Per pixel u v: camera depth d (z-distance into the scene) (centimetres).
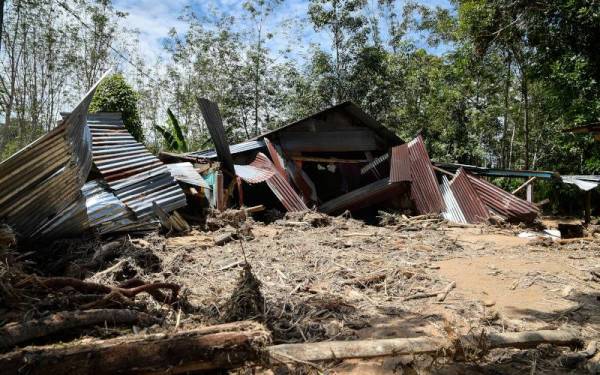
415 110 2534
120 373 257
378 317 433
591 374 321
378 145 1550
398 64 2519
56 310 361
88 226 694
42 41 2480
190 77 3152
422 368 324
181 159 1384
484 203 1248
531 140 2481
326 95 2458
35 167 504
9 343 290
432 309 455
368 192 1287
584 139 1670
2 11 708
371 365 324
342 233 923
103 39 2625
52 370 247
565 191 1669
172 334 277
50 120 2684
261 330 291
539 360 341
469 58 2073
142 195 868
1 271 364
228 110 2811
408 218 1173
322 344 316
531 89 2172
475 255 726
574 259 697
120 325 370
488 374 320
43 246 644
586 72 1520
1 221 540
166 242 766
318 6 2381
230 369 305
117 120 1027
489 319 421
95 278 529
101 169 877
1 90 2222
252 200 1342
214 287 518
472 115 2277
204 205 1106
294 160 1417
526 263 664
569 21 1455
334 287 529
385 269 606
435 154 2444
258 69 2819
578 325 414
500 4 1577
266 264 630
